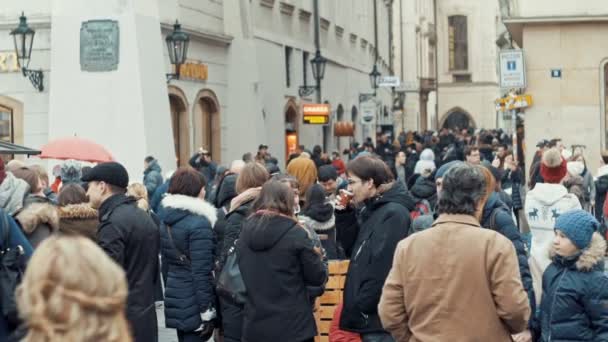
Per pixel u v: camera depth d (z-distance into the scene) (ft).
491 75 291.58
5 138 75.61
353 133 130.21
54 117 73.46
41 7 75.10
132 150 72.38
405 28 232.73
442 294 19.47
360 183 26.11
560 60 84.28
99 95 72.79
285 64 108.27
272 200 26.48
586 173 58.29
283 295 26.07
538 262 32.04
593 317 22.89
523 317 19.34
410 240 20.11
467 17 290.56
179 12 81.41
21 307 10.87
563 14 83.20
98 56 72.84
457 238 19.61
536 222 32.55
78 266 10.77
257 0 97.96
